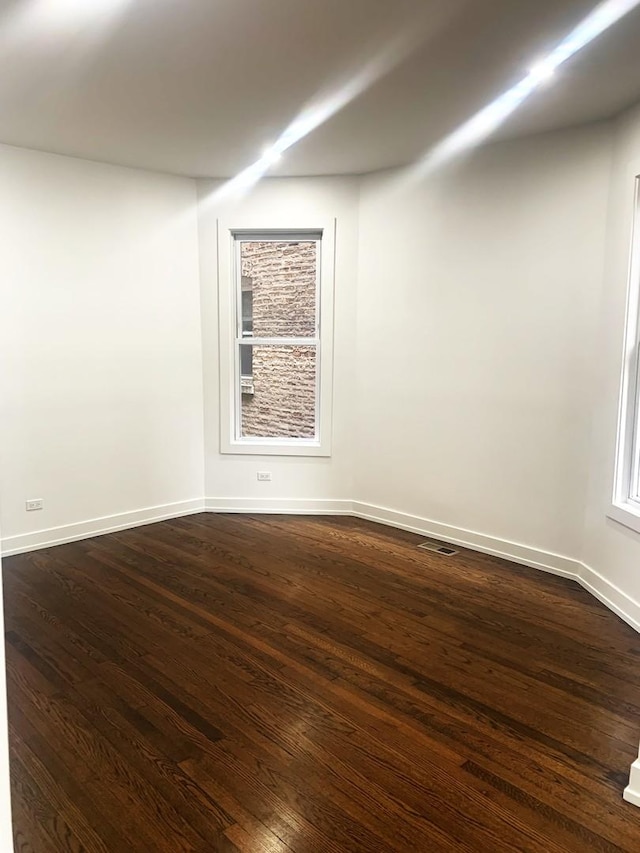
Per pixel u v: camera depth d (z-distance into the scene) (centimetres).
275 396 496
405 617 311
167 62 262
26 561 384
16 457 394
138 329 443
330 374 472
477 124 336
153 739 212
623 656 274
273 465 489
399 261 434
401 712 229
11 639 282
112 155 396
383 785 191
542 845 169
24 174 381
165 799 184
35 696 237
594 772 198
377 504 472
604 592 331
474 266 395
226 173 443
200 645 279
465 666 263
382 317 449
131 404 446
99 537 433
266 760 202
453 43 246
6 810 121
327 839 170
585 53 253
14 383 389
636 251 311
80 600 326
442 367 420
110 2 214
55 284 400
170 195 448
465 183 393
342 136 359
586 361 350
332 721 223
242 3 215
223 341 475
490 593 343
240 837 170
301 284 479
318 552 405
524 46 246
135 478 454
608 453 332
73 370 414
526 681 252
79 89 291
